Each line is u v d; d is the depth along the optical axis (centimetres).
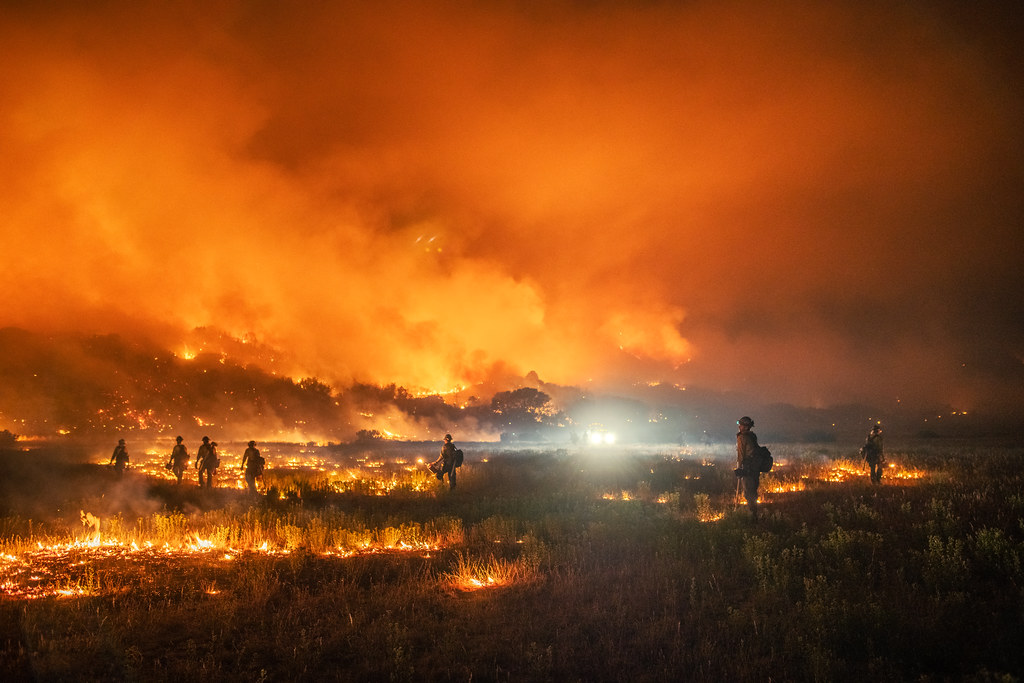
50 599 858
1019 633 661
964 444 4584
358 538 1272
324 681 627
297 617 784
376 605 837
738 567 991
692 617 777
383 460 4344
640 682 619
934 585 831
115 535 1327
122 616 779
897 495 1552
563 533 1330
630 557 1091
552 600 859
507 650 685
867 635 675
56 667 620
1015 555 874
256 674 636
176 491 2225
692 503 1736
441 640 710
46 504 1848
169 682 608
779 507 1553
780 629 729
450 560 1106
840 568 930
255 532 1316
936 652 643
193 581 957
